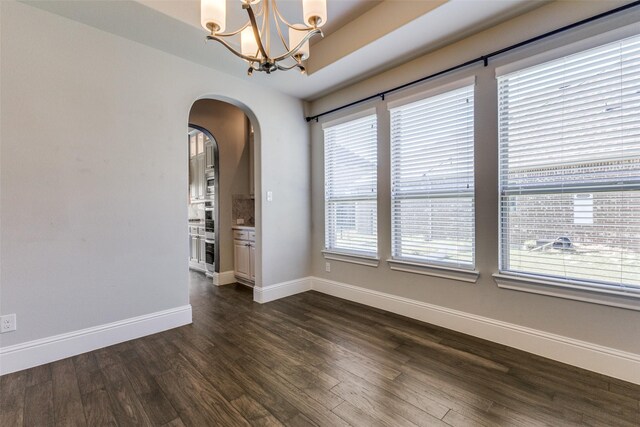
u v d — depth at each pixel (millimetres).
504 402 1703
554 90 2135
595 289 1952
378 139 3225
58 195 2232
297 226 3924
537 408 1648
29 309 2121
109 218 2467
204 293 3934
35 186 2141
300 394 1800
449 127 2688
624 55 1875
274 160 3662
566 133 2096
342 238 3703
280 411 1653
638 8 1804
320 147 3941
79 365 2141
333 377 1973
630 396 1738
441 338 2520
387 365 2109
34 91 2133
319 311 3215
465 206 2611
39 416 1627
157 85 2715
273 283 3662
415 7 2283
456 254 2672
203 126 4277
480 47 2455
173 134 2822
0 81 2014
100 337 2408
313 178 4055
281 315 3109
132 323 2572
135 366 2127
